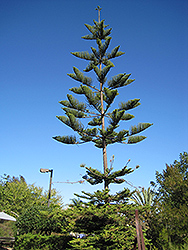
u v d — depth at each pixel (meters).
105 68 10.34
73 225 8.12
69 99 10.20
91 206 7.81
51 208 11.75
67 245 8.76
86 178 9.45
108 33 11.98
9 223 16.05
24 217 11.09
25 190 21.97
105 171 9.38
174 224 7.29
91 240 7.24
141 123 9.73
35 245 9.21
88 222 8.08
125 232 7.57
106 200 8.36
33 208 11.51
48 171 12.98
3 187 22.09
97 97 10.34
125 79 11.19
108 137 10.22
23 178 24.69
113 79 10.72
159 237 7.24
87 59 11.67
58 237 9.12
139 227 6.04
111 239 7.14
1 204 20.27
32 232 10.60
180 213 7.44
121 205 8.16
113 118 9.16
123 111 8.90
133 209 8.05
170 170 9.16
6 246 11.84
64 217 8.48
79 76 10.70
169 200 8.66
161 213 7.80
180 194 8.49
